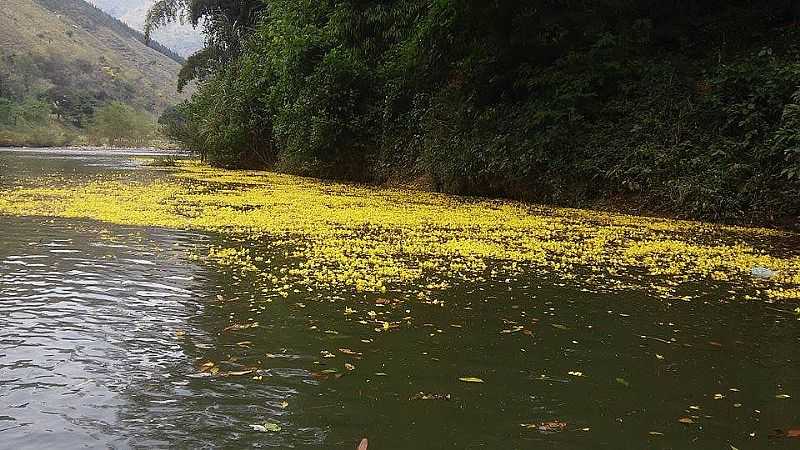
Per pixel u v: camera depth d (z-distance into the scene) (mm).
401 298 5023
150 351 3561
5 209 9852
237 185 16469
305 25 21375
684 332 4359
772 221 10703
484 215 10984
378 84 19328
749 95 11711
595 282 5938
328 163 19906
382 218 10102
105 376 3160
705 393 3234
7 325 3916
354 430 2660
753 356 3865
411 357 3623
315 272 5891
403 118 18312
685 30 14586
